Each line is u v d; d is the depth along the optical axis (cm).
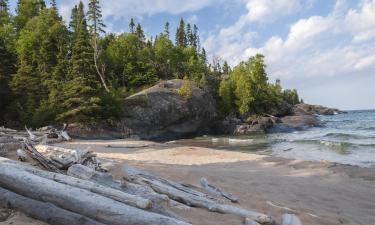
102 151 1916
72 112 3491
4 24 5944
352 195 1050
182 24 10200
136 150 2139
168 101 4681
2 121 3684
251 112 6650
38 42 5022
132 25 9556
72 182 562
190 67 7575
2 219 454
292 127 5488
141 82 5938
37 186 503
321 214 780
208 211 631
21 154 812
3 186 540
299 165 1612
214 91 6581
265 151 2506
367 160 1923
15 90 3734
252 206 745
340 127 5341
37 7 7031
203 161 1711
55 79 4059
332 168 1515
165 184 769
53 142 2236
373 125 5259
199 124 5172
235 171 1400
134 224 418
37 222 457
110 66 6069
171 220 418
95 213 443
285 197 927
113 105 3975
